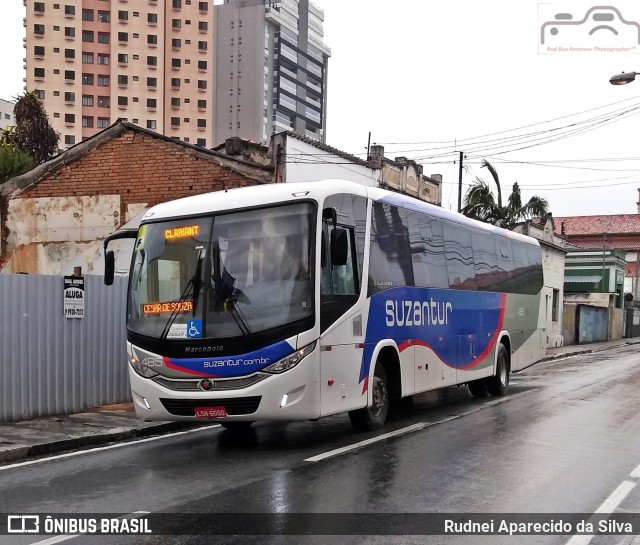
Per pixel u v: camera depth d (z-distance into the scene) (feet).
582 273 164.86
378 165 80.84
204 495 21.95
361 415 33.35
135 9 371.15
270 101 448.24
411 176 90.89
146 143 64.03
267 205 29.60
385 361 35.37
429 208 41.22
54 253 65.10
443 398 48.39
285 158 65.36
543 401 45.60
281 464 26.45
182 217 30.81
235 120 438.40
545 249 120.47
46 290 38.96
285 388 27.63
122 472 25.93
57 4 361.71
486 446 29.76
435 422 36.60
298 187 29.89
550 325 123.03
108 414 39.19
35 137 125.59
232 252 29.35
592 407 42.34
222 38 443.32
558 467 25.82
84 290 41.24
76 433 33.22
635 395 48.67
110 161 64.75
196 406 28.50
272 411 27.61
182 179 63.00
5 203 66.33
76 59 364.38
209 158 62.59
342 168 74.69
